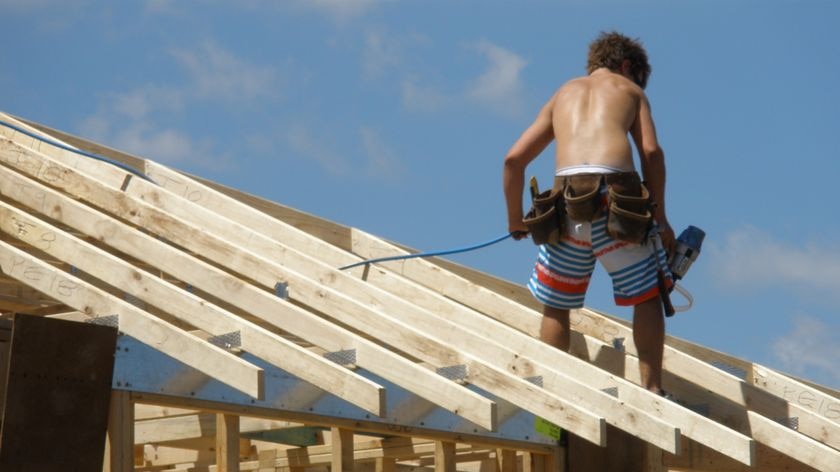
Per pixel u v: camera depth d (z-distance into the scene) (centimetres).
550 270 1561
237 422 1417
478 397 1332
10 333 1290
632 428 1403
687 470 1725
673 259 1550
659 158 1510
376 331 1496
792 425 1608
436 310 1669
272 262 1588
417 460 2248
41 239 1450
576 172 1484
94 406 1259
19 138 1922
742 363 1906
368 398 1270
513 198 1577
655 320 1504
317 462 1886
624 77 1567
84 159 1862
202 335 1703
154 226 1655
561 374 1466
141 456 2080
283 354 1324
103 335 1277
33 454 1211
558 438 1642
